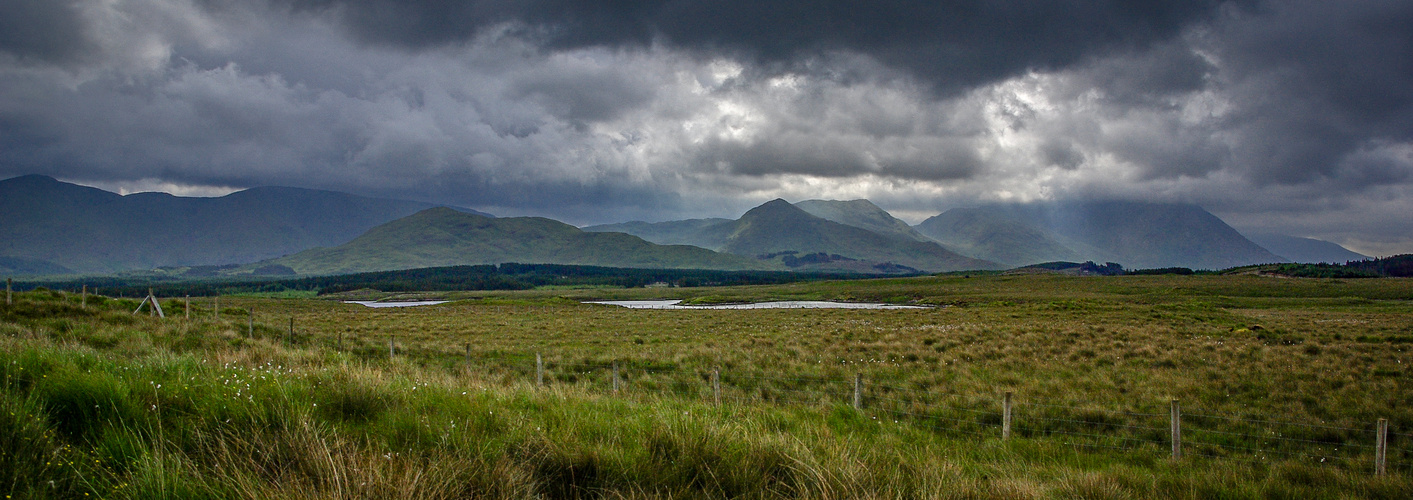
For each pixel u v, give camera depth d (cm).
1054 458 1162
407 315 6675
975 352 2616
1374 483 970
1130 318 4688
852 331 3559
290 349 2178
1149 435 1421
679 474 674
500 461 614
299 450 600
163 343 1912
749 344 3078
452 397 937
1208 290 10019
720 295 15500
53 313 2512
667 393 1870
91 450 565
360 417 786
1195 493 852
